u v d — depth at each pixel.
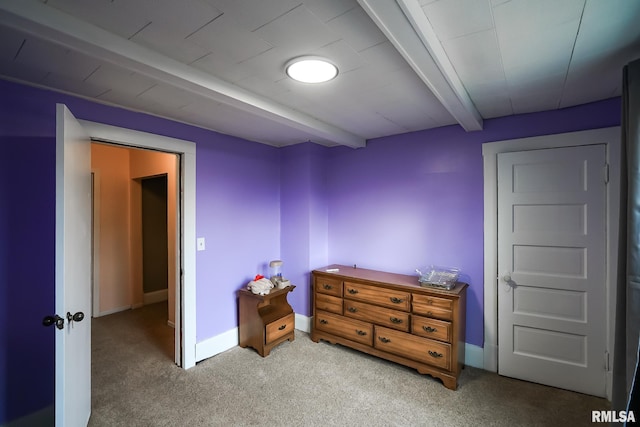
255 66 1.65
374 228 3.24
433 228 2.86
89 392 1.97
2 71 1.68
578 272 2.22
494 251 2.54
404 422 1.95
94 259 3.98
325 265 3.59
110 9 1.17
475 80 1.82
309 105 2.24
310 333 3.36
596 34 1.33
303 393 2.26
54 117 1.94
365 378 2.45
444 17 1.22
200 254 2.80
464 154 2.69
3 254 1.78
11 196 1.80
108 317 3.95
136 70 1.52
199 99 2.12
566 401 2.14
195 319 2.74
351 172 3.42
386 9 1.08
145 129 2.40
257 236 3.35
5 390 1.78
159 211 4.72
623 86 1.61
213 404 2.13
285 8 1.17
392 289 2.61
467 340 2.66
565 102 2.17
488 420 1.96
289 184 3.55
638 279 1.41
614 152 2.09
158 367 2.65
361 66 1.65
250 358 2.80
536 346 2.37
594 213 2.17
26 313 1.85
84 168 1.90
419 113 2.43
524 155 2.40
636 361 1.41
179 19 1.24
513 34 1.34
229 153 3.06
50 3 1.14
